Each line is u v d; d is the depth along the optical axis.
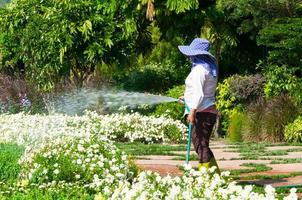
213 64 8.26
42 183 7.79
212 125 8.34
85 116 17.75
